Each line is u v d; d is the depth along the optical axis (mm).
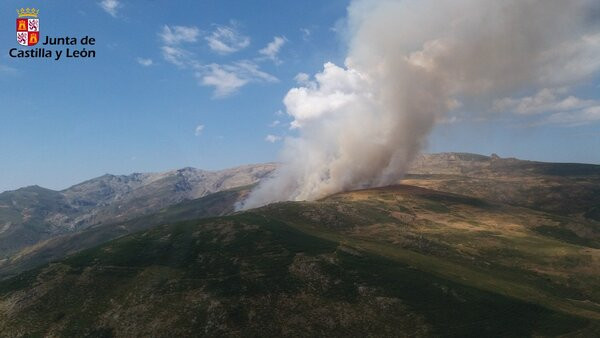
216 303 146750
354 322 138625
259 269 169375
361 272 168000
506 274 195375
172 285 160000
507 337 129125
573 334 130750
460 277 173750
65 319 144500
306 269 168625
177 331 135750
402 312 142750
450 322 137500
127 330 137625
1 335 139125
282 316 142000
